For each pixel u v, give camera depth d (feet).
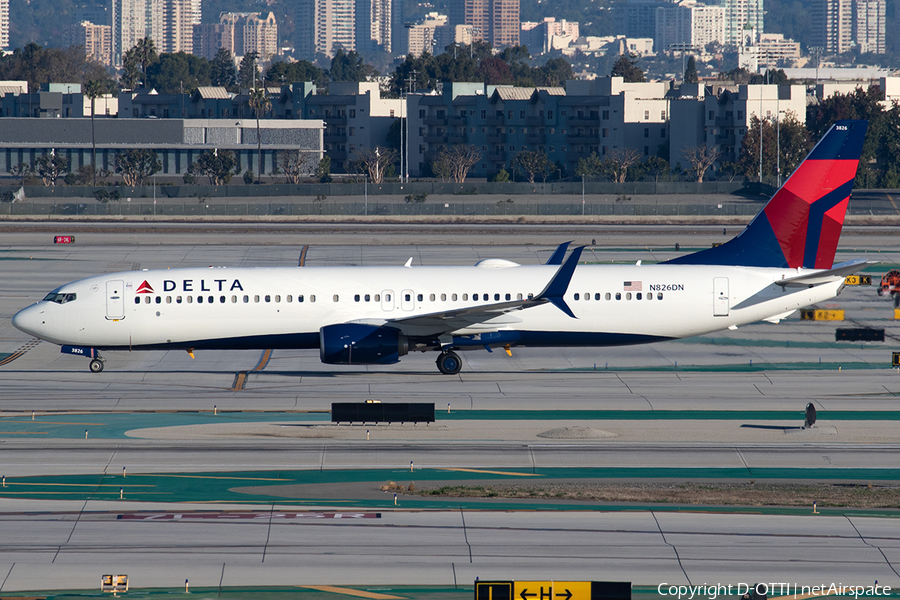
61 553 378.32
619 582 339.77
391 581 356.79
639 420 587.27
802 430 557.33
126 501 437.58
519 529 406.00
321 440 539.70
